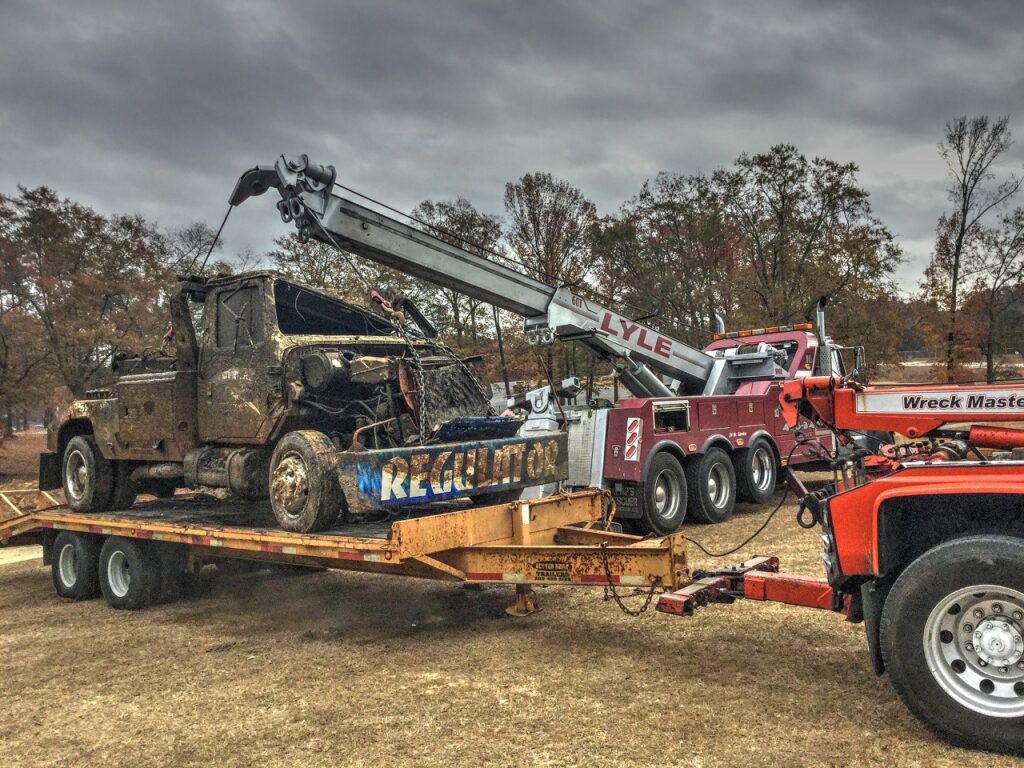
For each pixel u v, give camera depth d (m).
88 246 25.48
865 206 24.06
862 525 3.73
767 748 3.52
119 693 4.93
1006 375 22.20
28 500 9.67
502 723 3.99
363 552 5.16
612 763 3.46
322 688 4.73
